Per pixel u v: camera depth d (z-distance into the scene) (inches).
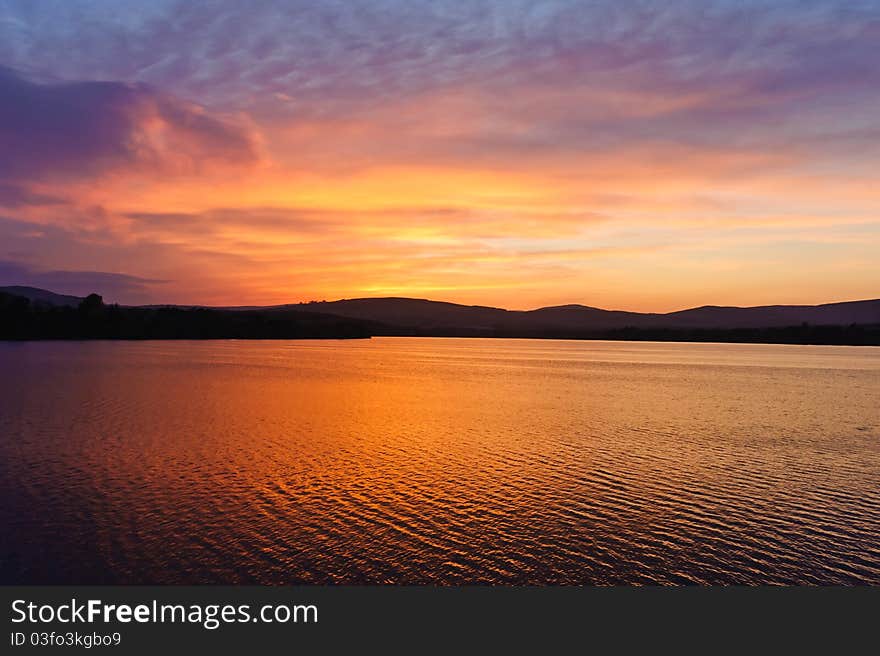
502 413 1974.7
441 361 5511.8
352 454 1275.8
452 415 1907.0
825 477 1123.3
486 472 1133.7
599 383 3292.3
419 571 718.5
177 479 1043.3
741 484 1069.8
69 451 1232.8
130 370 3435.0
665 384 3257.9
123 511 874.8
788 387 3110.2
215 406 1994.3
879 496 1003.3
